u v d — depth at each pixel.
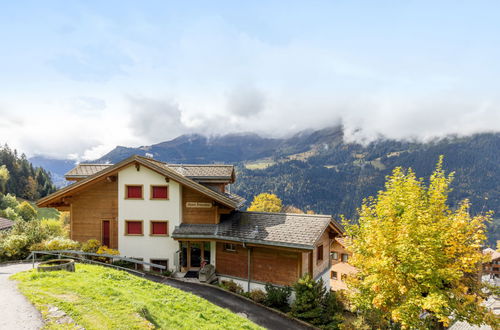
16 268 17.67
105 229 22.95
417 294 11.46
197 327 10.38
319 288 17.55
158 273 20.95
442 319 10.59
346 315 19.81
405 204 13.38
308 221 19.98
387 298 12.51
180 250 21.91
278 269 19.08
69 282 11.23
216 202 21.89
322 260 21.89
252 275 19.98
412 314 11.33
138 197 22.45
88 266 15.22
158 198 22.20
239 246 20.58
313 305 16.77
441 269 11.48
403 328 11.19
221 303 17.19
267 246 18.75
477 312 11.56
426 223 12.70
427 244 11.60
